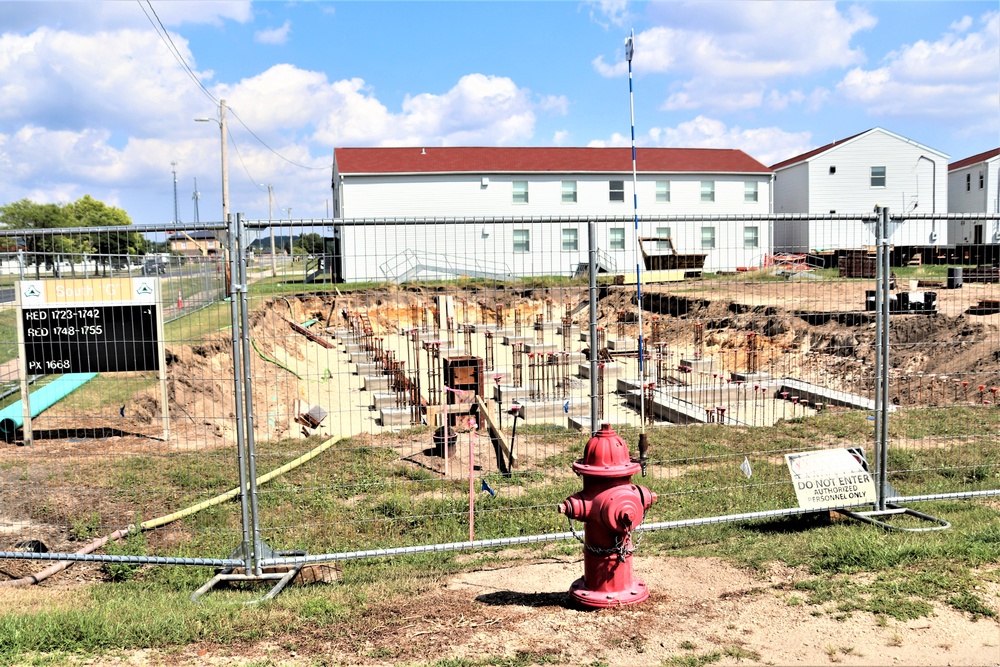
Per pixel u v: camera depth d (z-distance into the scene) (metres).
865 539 6.98
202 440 13.30
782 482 9.73
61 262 10.02
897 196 47.19
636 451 12.38
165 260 20.80
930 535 7.24
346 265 38.59
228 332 20.48
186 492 9.66
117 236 10.35
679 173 43.75
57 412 13.96
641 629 5.41
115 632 5.50
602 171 42.59
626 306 34.00
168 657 5.20
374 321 34.75
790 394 19.42
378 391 23.02
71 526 8.53
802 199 47.06
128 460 11.27
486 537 8.32
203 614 5.93
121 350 9.23
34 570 7.50
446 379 18.42
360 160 41.81
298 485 10.48
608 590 5.90
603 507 5.75
